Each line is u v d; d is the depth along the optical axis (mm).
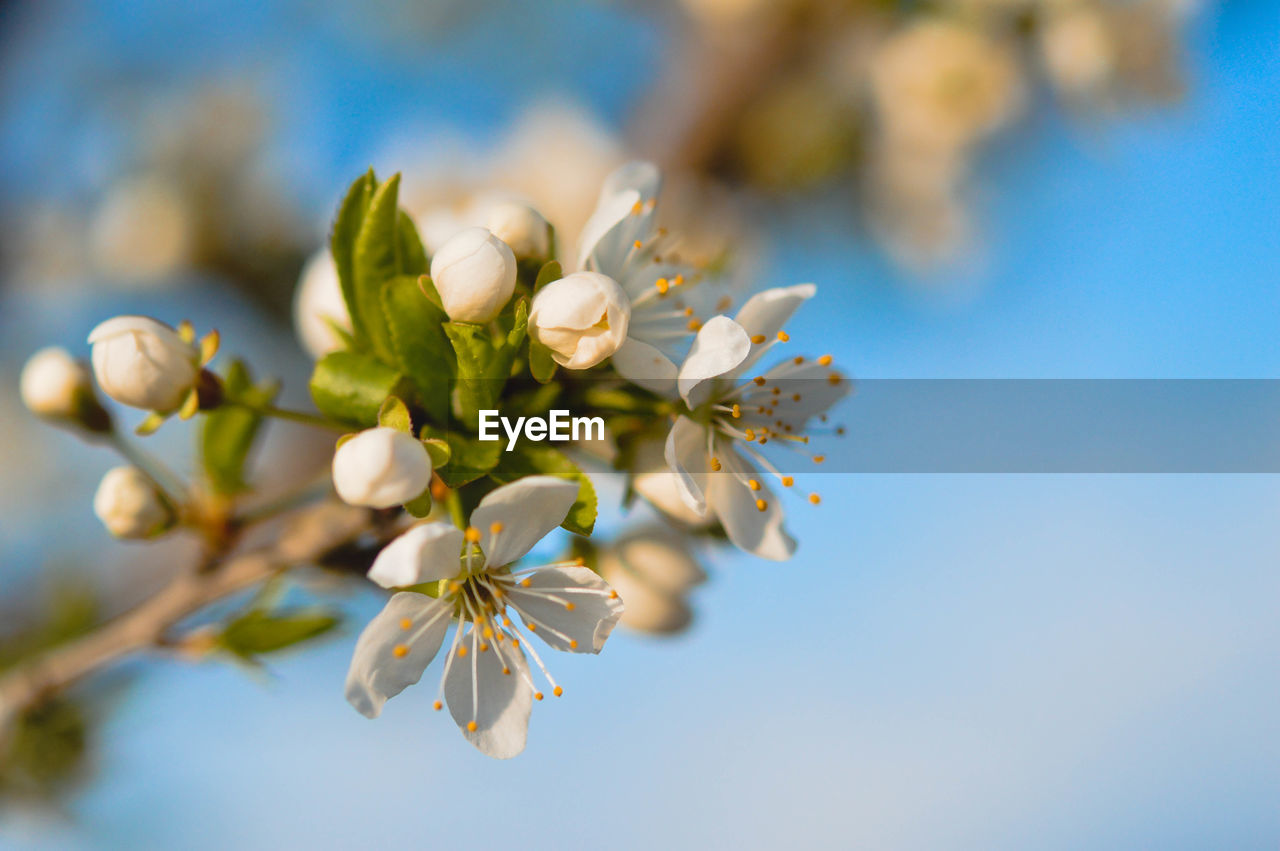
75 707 281
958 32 373
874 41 374
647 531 241
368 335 226
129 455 252
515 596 222
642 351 221
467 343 218
